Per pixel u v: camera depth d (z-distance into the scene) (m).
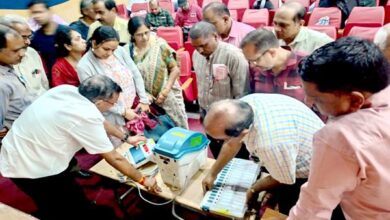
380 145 0.75
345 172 0.77
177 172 1.61
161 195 1.68
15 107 2.22
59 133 1.58
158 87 2.52
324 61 0.74
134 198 2.34
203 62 2.07
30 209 2.43
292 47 2.15
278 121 1.28
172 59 2.53
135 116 2.30
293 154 1.27
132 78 2.37
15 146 1.65
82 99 1.61
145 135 2.32
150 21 5.43
